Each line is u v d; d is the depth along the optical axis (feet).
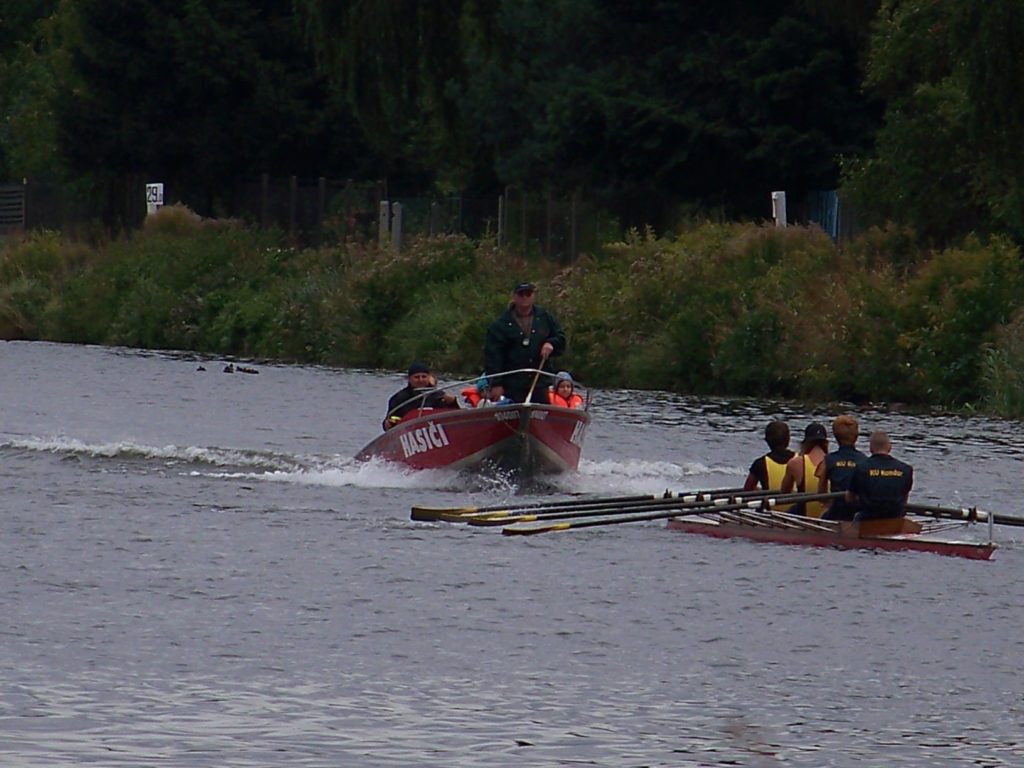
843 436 219.20
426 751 134.41
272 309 561.02
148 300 599.57
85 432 328.49
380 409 379.14
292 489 256.52
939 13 476.54
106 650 159.53
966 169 479.82
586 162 623.77
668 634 168.25
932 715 144.77
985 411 398.62
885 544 210.38
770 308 440.86
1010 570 199.82
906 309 426.51
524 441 253.85
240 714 142.10
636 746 136.05
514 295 263.08
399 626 169.58
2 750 132.77
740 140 593.42
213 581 188.44
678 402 414.41
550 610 176.96
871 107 590.55
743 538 217.97
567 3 636.48
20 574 190.49
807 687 151.64
